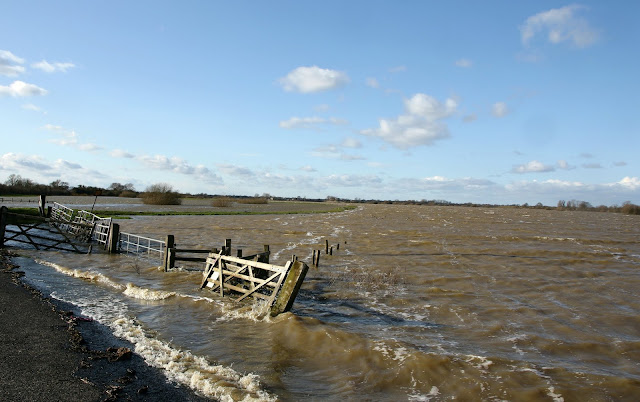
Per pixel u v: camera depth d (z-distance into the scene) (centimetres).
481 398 811
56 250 2431
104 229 2684
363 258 2727
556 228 6034
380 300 1625
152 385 796
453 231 4947
